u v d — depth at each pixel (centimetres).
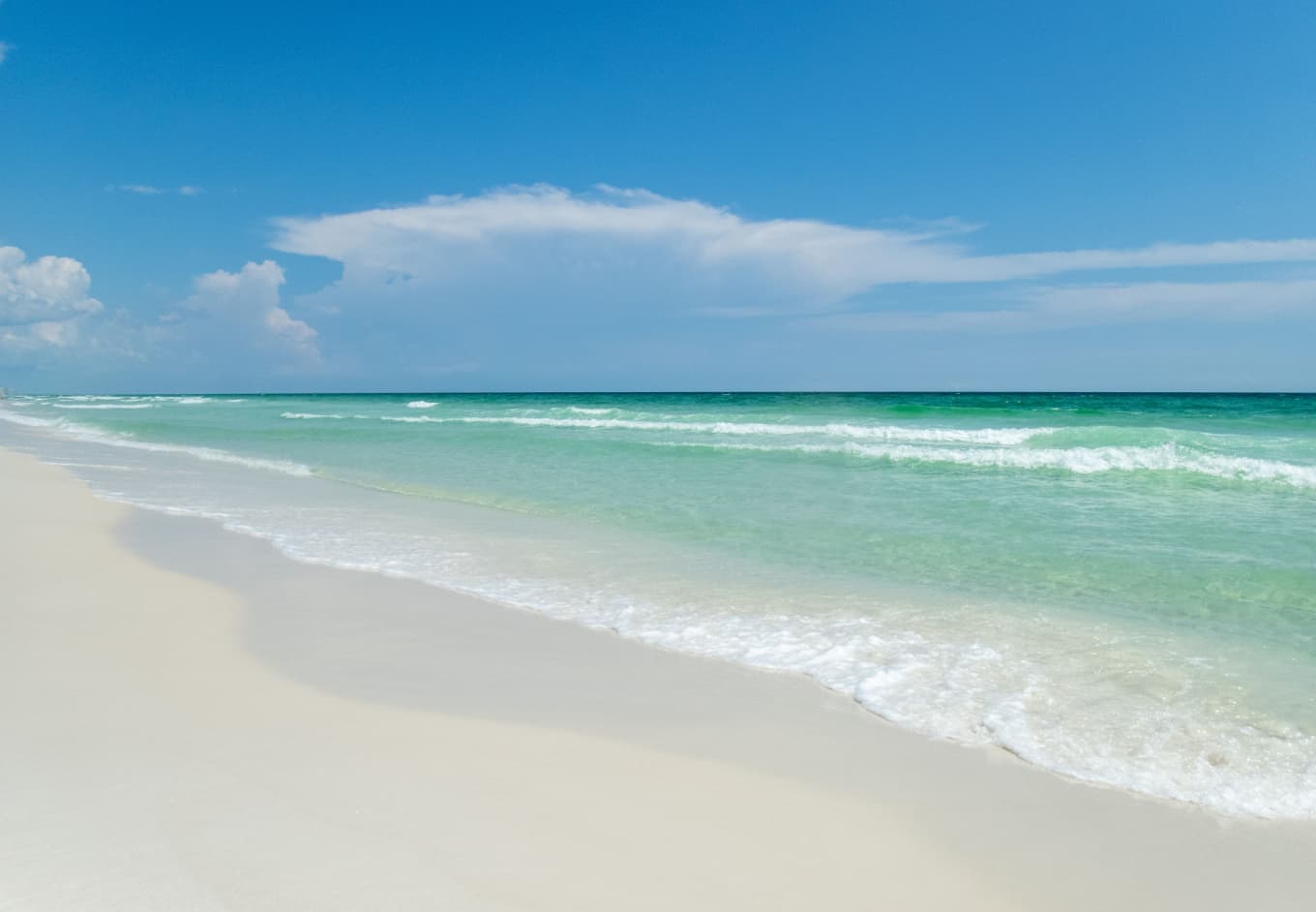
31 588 703
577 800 363
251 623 638
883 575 815
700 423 3075
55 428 3525
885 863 321
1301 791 389
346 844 315
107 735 412
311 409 5772
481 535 1020
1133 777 402
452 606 705
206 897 276
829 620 667
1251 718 472
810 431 2638
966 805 372
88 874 288
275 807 342
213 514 1175
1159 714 479
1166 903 299
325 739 419
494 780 379
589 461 1859
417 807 349
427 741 423
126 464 1884
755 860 319
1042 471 1547
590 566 855
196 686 488
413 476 1622
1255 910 295
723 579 802
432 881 292
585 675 540
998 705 492
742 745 432
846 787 386
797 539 987
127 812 333
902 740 444
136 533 1019
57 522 1044
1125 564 846
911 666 559
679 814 354
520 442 2378
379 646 591
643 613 687
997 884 310
